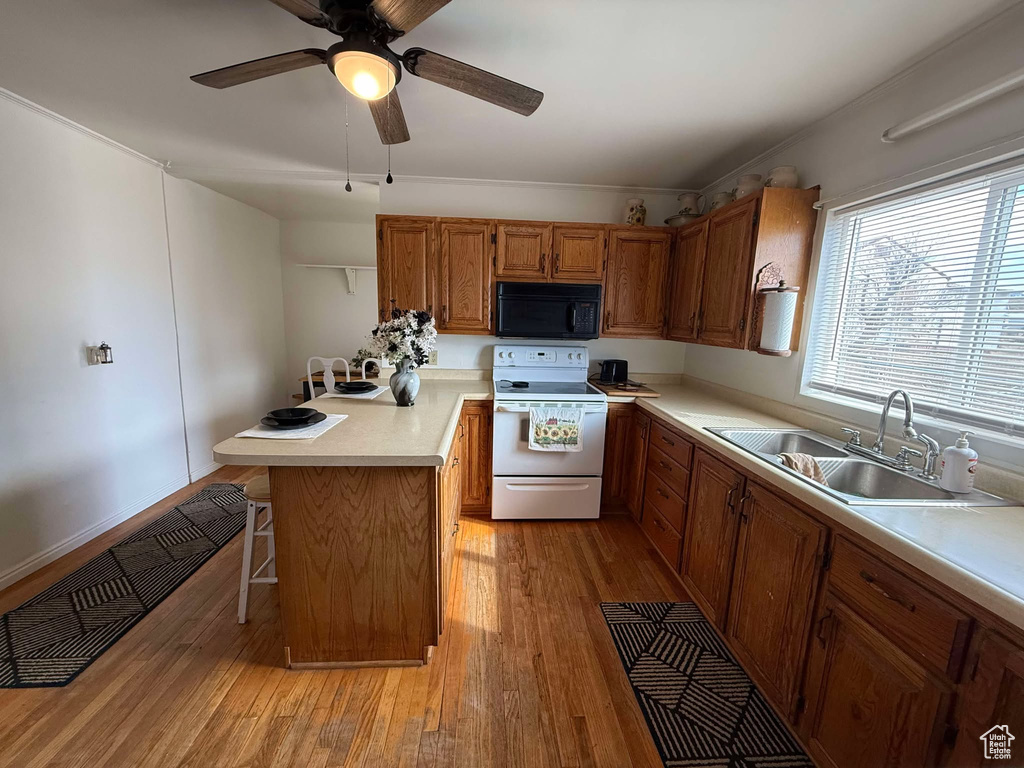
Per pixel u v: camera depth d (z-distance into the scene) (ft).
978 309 4.47
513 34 4.62
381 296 9.17
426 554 5.05
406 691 4.91
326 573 4.99
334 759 4.13
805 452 6.07
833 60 4.91
